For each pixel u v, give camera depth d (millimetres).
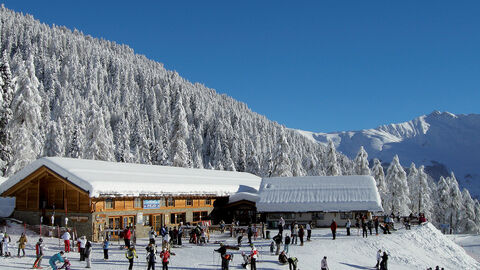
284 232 41844
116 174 38469
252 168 108188
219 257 28469
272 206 46688
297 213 46812
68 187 35375
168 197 41625
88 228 33531
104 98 171500
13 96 52812
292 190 49719
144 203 38812
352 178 50969
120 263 24984
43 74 177125
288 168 73938
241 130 156750
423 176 75562
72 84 176125
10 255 24719
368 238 38156
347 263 30734
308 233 36531
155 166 50531
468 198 79625
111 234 34906
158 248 31391
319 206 45812
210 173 56844
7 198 42062
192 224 44875
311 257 30797
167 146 106750
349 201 45562
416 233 41500
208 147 152375
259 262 28062
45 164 35250
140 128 137750
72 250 28016
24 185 37188
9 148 50562
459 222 77688
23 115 51688
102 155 64812
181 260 27281
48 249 27922
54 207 35781
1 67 51844
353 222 45594
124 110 165250
